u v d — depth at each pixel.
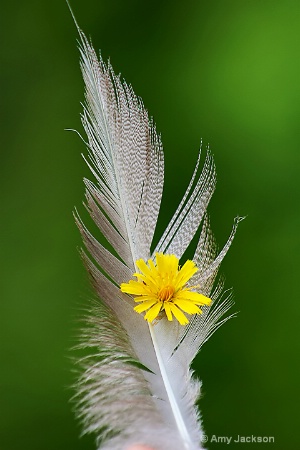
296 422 0.61
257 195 0.63
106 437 0.44
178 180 0.64
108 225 0.48
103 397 0.45
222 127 0.64
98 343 0.46
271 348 0.62
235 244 0.63
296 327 0.62
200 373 0.62
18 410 0.61
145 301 0.46
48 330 0.62
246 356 0.62
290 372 0.61
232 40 0.64
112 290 0.47
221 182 0.64
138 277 0.46
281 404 0.61
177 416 0.45
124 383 0.45
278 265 0.62
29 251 0.64
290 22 0.63
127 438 0.44
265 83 0.63
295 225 0.63
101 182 0.48
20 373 0.62
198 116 0.64
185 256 0.62
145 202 0.48
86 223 0.64
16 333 0.62
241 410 0.61
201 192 0.48
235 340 0.62
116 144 0.48
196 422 0.45
